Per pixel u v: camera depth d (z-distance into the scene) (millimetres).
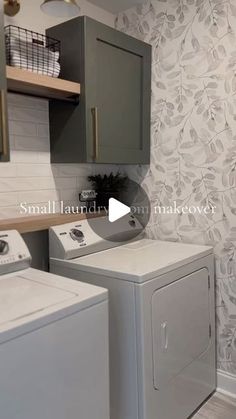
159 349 1521
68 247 1704
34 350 996
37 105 1872
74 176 2119
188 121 2033
